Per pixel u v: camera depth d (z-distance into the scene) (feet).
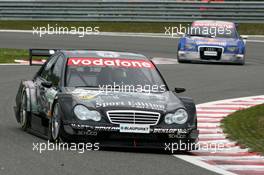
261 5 245.24
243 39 176.45
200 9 248.93
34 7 257.96
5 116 90.94
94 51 78.54
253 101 112.88
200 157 66.69
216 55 168.86
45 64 81.15
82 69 73.97
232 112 99.86
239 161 65.21
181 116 68.28
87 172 55.88
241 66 168.25
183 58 171.22
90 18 257.14
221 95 119.34
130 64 75.87
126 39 229.25
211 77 144.36
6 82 129.59
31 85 79.87
